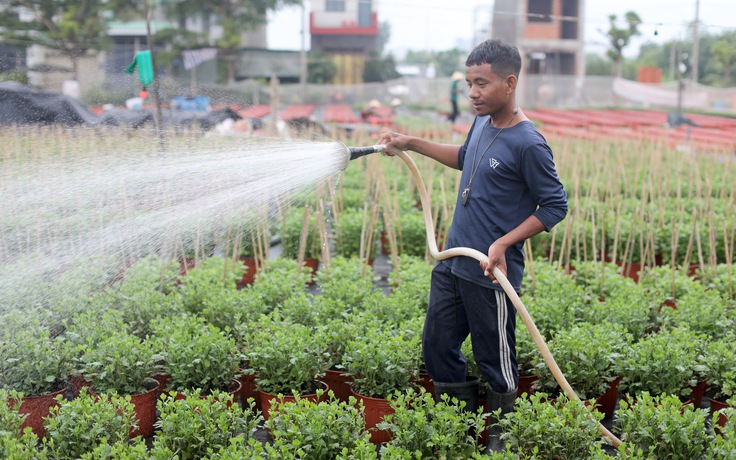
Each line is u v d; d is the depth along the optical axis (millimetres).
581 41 33875
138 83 9859
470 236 4742
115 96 10281
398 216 9656
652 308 7086
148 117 9781
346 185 13461
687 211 11562
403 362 5340
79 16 28234
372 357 5371
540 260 8977
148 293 6992
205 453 4398
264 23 37000
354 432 4398
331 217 10266
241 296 6941
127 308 6734
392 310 6633
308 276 8000
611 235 9984
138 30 34594
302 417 4355
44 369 5465
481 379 5469
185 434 4359
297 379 5430
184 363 5445
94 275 7051
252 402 5547
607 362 5484
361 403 4641
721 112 27266
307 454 4250
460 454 4328
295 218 9727
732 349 5777
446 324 4918
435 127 22312
